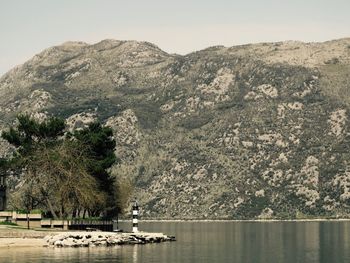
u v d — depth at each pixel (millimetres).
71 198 181000
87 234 155000
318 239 199625
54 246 144750
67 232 159500
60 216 183875
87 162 185750
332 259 130000
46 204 192125
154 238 175875
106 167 194625
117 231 190625
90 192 178625
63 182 178000
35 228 167750
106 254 130000
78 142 190125
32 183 185875
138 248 147875
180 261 121250
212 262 120812
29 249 137500
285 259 129375
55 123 193625
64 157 180500
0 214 172625
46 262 113562
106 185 197625
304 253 143875
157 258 125250
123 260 119188
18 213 172125
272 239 199625
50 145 189250
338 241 189125
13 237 151875
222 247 159625
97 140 194500
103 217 199875
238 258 130000
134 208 182250
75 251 135375
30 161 182125
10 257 120875
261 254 140250
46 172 179500
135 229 181750
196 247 157500
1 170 194375
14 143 192000
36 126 192125
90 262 115312
